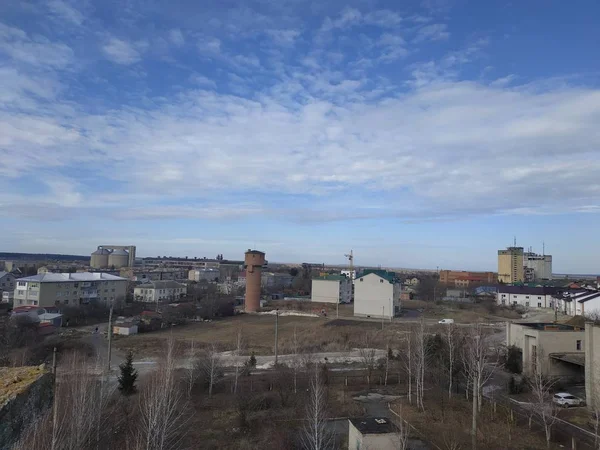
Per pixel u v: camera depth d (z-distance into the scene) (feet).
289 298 383.04
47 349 159.22
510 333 138.82
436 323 233.35
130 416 80.79
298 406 95.45
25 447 33.24
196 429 81.51
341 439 78.07
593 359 95.81
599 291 262.06
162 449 64.59
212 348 156.35
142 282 387.34
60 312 243.19
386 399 104.12
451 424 85.92
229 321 259.39
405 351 132.26
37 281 268.62
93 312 263.29
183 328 235.20
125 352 165.89
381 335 191.11
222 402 98.43
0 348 155.63
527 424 86.89
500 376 127.34
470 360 106.73
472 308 315.37
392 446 66.59
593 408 91.61
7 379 35.63
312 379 108.78
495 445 75.36
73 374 85.51
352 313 284.41
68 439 53.21
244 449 72.79
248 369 125.59
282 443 74.38
